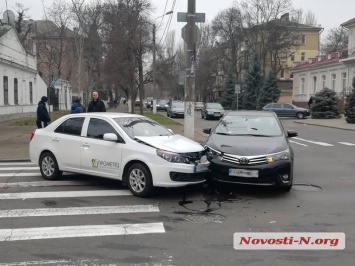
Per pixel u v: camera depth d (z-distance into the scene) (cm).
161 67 4094
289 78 7319
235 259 463
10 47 2908
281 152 779
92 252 481
